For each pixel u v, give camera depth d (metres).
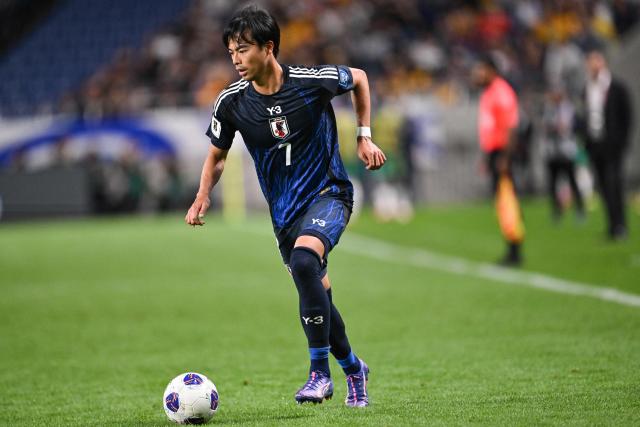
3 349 29.95
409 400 20.08
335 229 18.06
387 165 73.38
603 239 53.50
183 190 82.12
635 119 82.00
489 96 43.44
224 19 97.88
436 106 83.25
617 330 28.70
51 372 25.98
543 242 54.06
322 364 17.81
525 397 19.81
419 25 95.44
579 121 52.53
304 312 17.62
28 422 19.61
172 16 103.12
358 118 19.03
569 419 17.36
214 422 18.27
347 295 39.53
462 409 18.61
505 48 93.69
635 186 81.75
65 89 99.88
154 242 62.53
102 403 21.47
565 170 62.41
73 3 107.19
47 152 82.06
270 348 28.80
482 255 51.03
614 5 98.56
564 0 97.19
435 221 69.69
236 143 81.44
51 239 66.31
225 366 25.98
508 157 43.97
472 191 84.19
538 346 26.67
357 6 95.62
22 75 102.19
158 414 19.78
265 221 76.69
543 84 86.06
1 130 82.38
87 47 103.06
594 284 38.69
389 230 65.88
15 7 106.94
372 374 23.80
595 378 21.67
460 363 24.78
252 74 17.83
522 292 37.78
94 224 77.94
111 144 82.00
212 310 37.00
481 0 96.06
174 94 90.50
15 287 45.22
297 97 18.16
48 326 34.38
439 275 44.47
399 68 91.12
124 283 45.53
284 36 92.88
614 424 16.88
